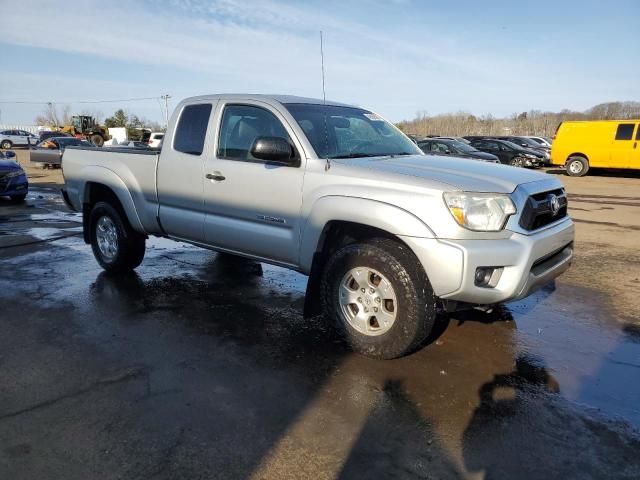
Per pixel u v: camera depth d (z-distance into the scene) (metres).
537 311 4.81
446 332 4.27
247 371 3.57
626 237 8.28
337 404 3.15
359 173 3.72
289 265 4.24
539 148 24.52
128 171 5.44
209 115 4.75
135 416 3.00
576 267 6.39
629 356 3.87
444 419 3.01
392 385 3.39
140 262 5.98
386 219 3.45
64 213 10.87
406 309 3.49
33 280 5.68
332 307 3.86
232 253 4.71
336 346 4.00
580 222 9.70
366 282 3.68
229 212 4.51
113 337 4.13
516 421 2.99
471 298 3.34
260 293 5.30
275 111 4.30
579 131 20.33
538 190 3.71
